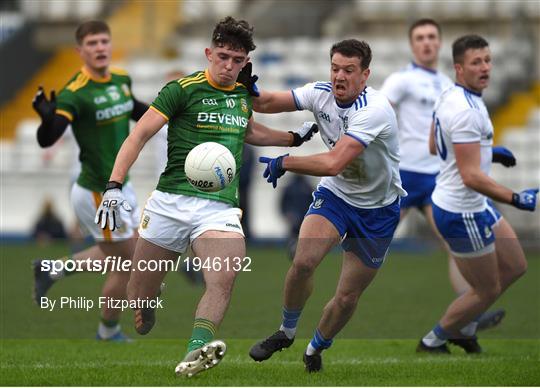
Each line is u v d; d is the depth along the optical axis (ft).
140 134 74.90
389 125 77.51
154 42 278.67
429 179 113.80
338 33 270.05
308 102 80.69
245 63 79.05
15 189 222.69
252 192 208.74
